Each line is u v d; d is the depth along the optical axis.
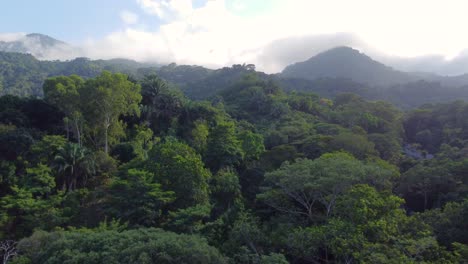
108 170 38.94
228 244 24.33
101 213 30.42
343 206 23.28
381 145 52.81
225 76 173.88
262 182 36.66
